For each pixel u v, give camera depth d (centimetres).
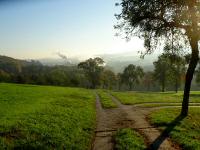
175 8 2623
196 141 1808
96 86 15988
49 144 1659
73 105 3844
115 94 7625
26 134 1820
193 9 2534
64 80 15612
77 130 2100
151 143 1778
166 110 3653
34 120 2308
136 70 15175
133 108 3972
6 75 14875
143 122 2631
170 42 2942
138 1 2695
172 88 15400
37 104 3566
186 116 2944
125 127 2356
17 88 6519
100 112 3441
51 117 2538
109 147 1695
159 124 2473
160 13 2758
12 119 2277
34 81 15025
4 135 1752
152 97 6500
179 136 1934
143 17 2786
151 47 2956
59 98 4859
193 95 7369
